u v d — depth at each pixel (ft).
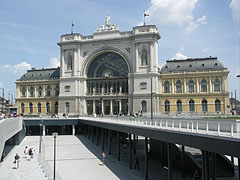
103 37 262.26
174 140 71.20
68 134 245.86
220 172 96.37
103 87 264.11
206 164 65.16
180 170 111.96
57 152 153.89
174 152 118.01
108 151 158.20
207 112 237.04
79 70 268.00
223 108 235.61
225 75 237.45
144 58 246.47
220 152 52.70
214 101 238.07
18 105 307.17
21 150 158.71
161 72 255.50
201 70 243.40
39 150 148.36
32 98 301.43
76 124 231.09
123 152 155.22
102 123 152.35
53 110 292.81
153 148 142.82
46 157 139.95
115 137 222.48
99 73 268.62
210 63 249.34
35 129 250.57
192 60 258.57
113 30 259.19
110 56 264.11
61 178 96.68
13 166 116.78
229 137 50.49
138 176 103.45
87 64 267.39
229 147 50.06
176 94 247.70
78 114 261.85
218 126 56.49
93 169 115.03
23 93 310.24
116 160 133.59
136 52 245.04
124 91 255.70
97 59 269.23
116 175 105.09
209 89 240.94
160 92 252.83
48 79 299.17
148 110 235.61
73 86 266.16
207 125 60.49
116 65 261.24
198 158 108.58
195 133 61.21
